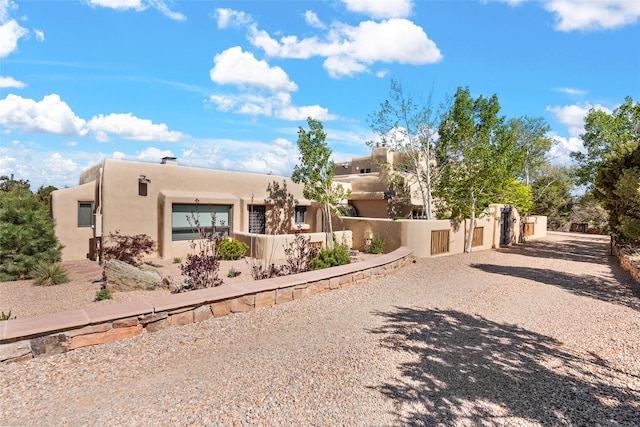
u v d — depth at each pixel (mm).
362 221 17312
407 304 7703
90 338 4902
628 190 12672
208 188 15852
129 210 13727
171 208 14195
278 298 7348
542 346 5406
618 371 4590
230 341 5387
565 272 11891
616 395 4008
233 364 4621
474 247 18562
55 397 3752
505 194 17969
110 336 5082
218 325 5996
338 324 6289
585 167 20828
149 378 4211
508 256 15977
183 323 5898
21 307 7238
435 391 4047
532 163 31438
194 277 8352
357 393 3963
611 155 16094
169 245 14086
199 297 6184
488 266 13055
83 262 13469
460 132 17094
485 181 16375
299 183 18047
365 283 9648
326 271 8922
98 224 12961
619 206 15219
